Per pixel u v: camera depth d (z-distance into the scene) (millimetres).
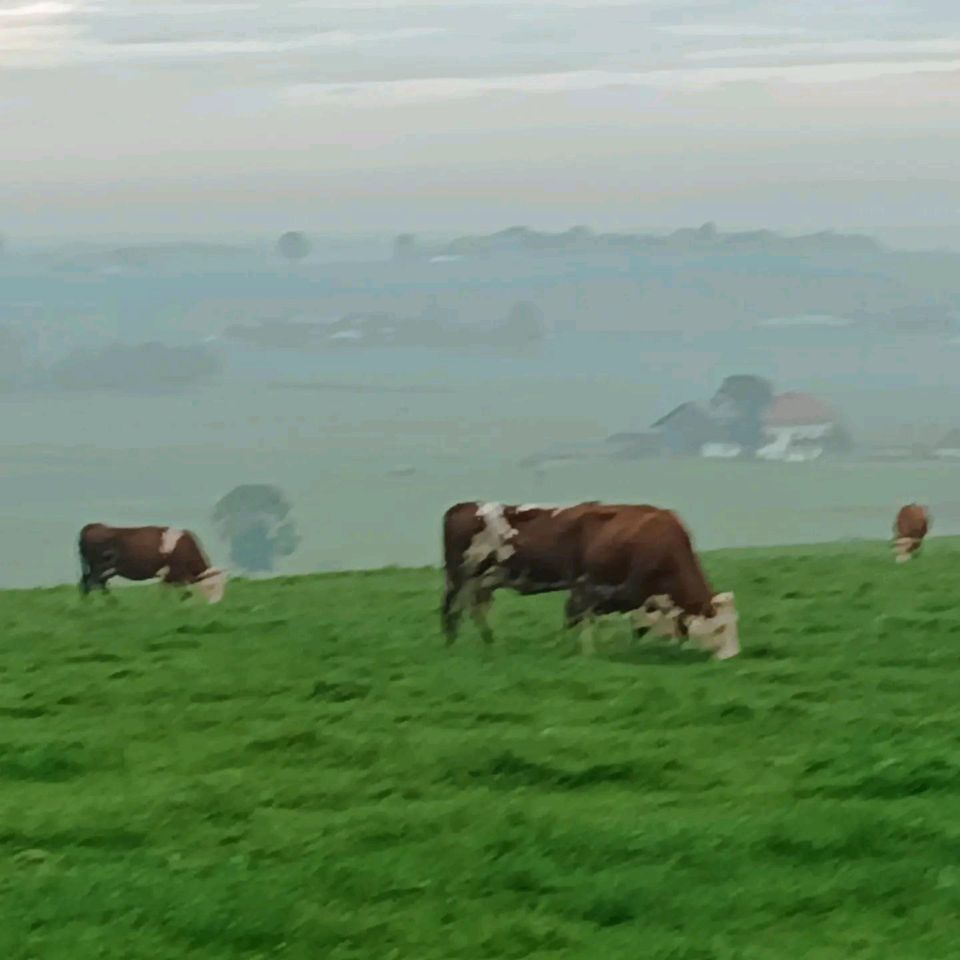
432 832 10961
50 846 11062
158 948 8961
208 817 11578
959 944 8906
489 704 15305
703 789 12211
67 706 15789
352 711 15188
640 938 9047
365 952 8922
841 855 10406
